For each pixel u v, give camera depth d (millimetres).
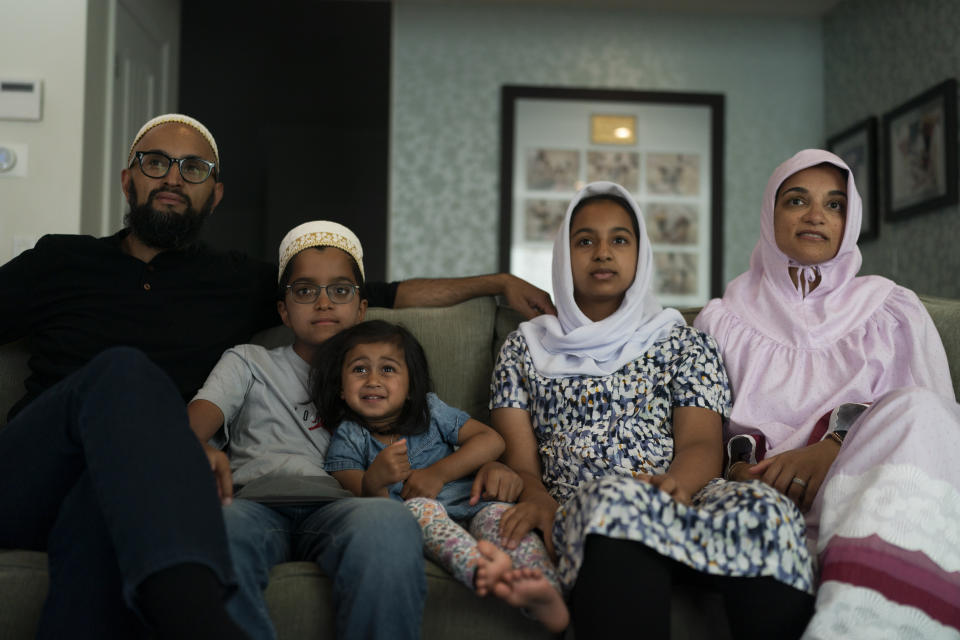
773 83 4578
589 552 1198
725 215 4496
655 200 4449
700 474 1435
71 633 1074
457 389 1841
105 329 1665
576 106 4461
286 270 1759
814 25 4617
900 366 1647
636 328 1698
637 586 1172
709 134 4496
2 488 1219
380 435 1607
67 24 3043
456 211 4453
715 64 4559
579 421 1618
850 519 1231
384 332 1648
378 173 4699
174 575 975
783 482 1420
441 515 1377
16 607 1202
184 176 1758
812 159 1794
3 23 3037
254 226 4676
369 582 1176
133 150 1793
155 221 1716
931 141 3557
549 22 4523
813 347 1691
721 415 1608
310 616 1244
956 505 1240
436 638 1271
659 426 1595
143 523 999
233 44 4688
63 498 1228
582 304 1786
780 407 1628
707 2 4430
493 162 4469
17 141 3020
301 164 4684
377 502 1282
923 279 3652
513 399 1702
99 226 3271
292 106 4699
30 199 3012
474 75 4496
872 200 4031
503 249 4391
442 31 4508
